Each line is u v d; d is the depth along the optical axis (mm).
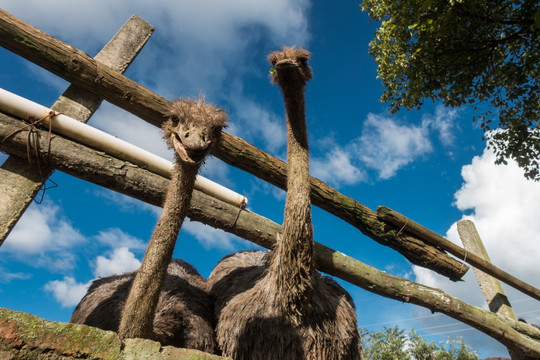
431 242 5227
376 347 9812
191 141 2537
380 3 6492
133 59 4418
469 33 5773
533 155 6445
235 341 3322
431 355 9398
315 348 3211
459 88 6234
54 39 3686
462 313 4941
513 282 5965
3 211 3102
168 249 2424
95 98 3939
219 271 4293
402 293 4535
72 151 3383
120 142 3635
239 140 4332
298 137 3514
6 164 3279
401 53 6289
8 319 1629
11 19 3512
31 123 3307
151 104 3998
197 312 3629
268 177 4465
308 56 3832
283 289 3170
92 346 1786
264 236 4180
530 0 5430
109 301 3725
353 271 4332
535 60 6027
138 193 3613
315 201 4711
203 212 3926
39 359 1626
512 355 6559
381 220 4984
